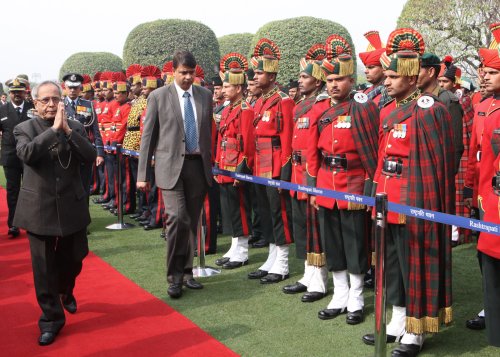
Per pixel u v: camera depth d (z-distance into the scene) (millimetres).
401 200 3225
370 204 3422
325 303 4168
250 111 5027
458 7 13430
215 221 5613
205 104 4453
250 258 5434
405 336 3359
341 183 3783
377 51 4473
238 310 4051
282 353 3326
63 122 3422
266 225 4844
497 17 13336
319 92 4383
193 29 14570
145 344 3461
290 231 4676
